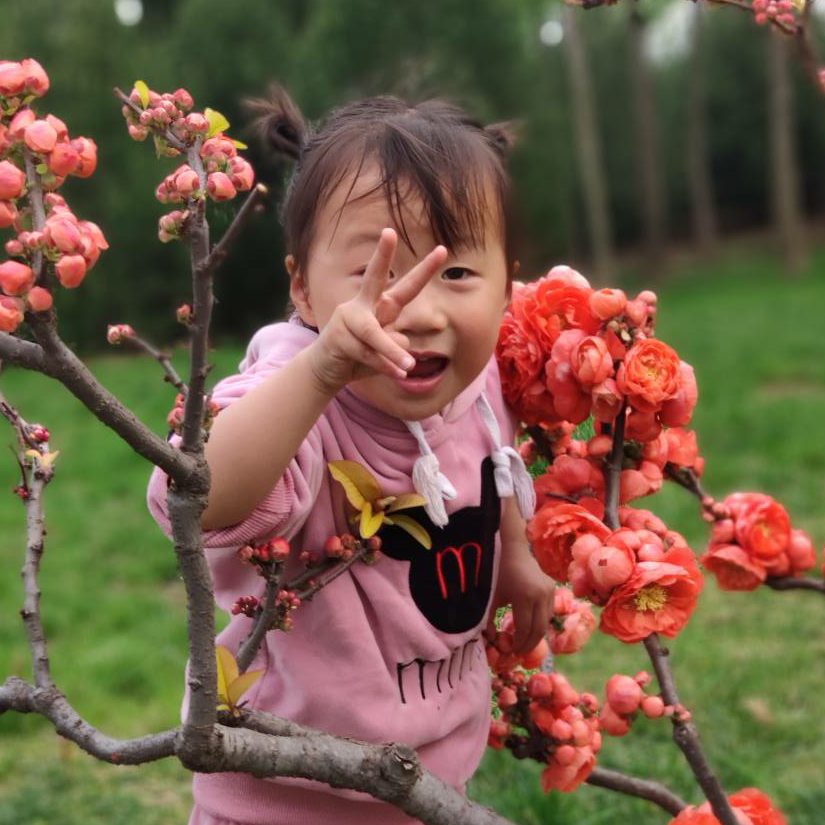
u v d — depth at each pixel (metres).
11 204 0.90
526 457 1.66
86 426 8.46
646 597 1.25
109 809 2.78
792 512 5.02
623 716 1.32
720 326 13.65
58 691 1.08
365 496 1.27
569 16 19.06
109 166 13.92
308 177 1.30
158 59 15.23
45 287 0.85
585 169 19.31
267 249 14.25
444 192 1.24
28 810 2.75
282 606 1.18
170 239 0.94
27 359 0.84
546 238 18.52
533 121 18.23
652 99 22.53
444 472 1.41
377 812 1.41
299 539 1.33
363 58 15.90
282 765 1.03
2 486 6.61
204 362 0.90
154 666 3.80
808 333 12.08
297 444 1.13
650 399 1.29
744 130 25.61
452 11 17.03
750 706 3.13
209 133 1.01
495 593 1.55
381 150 1.26
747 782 2.68
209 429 0.99
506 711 1.56
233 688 1.08
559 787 1.52
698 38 22.05
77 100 14.14
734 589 1.44
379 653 1.37
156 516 1.20
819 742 2.96
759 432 6.66
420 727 1.39
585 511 1.29
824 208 26.91
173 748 0.98
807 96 25.16
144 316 13.73
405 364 1.06
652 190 21.91
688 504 5.14
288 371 1.12
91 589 4.65
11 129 0.90
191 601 0.95
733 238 26.28
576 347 1.33
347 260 1.25
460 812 1.13
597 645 3.69
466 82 16.52
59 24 15.03
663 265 22.02
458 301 1.26
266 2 16.39
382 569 1.37
